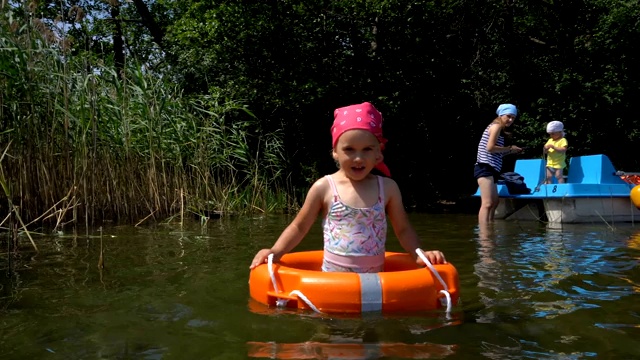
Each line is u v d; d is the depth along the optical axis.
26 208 5.13
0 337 2.00
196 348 1.87
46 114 5.44
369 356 1.78
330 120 11.49
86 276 3.06
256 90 10.83
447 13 11.94
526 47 13.57
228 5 11.07
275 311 2.34
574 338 1.97
